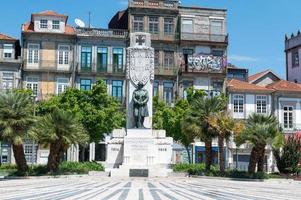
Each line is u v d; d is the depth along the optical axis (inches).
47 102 1929.1
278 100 2443.4
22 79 2272.4
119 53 2359.7
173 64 2407.7
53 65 2299.5
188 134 1472.7
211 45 2437.3
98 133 1862.7
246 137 1392.7
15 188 929.5
